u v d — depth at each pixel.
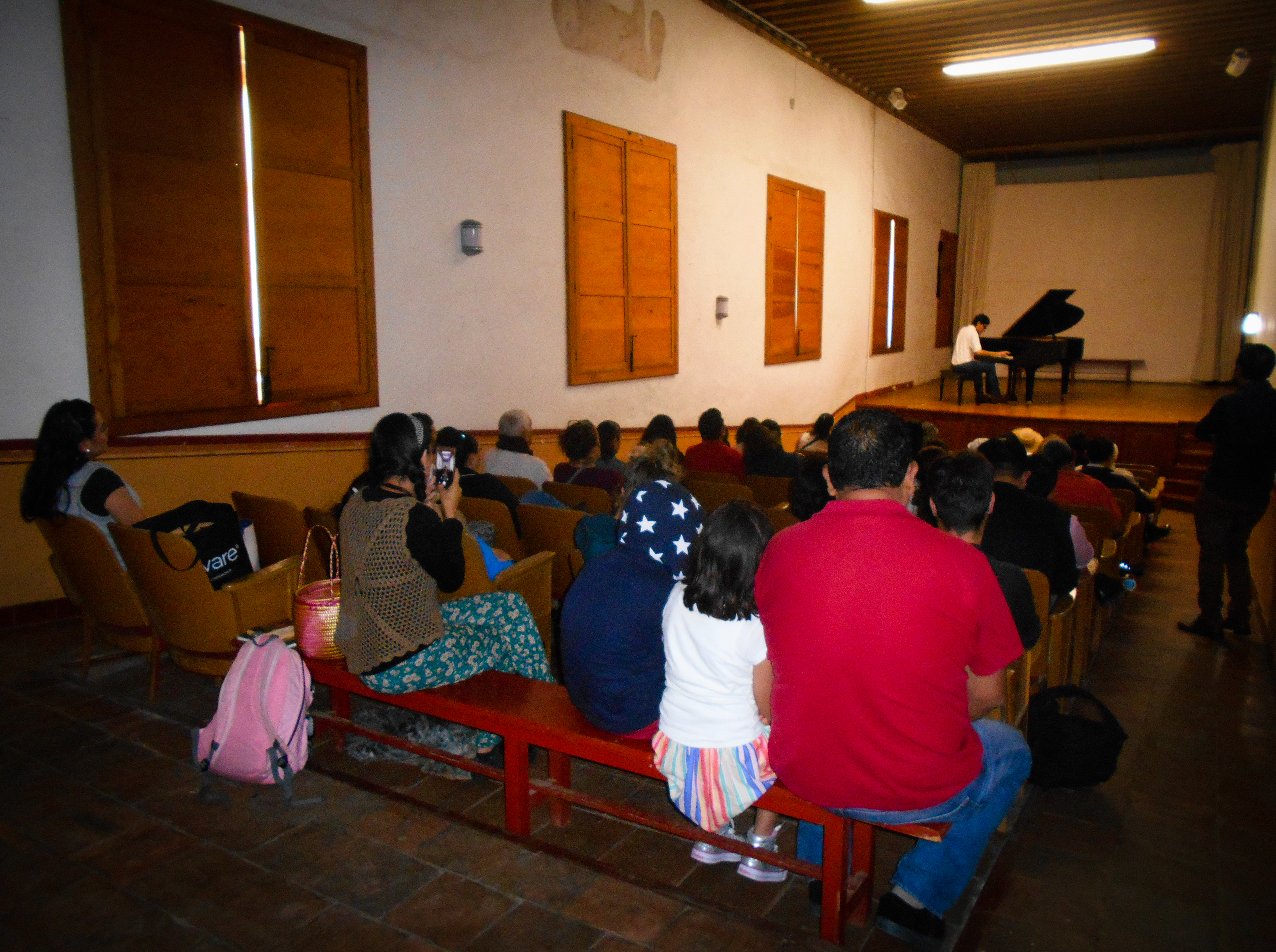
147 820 2.40
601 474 4.46
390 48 5.20
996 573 2.35
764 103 9.22
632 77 7.24
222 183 4.43
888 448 1.67
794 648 1.67
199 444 4.38
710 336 8.77
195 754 2.51
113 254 4.03
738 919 2.03
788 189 9.89
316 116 4.83
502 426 4.89
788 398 10.45
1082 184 14.55
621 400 7.57
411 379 5.56
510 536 3.84
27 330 3.83
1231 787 2.88
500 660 2.63
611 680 2.10
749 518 1.89
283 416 4.82
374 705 3.10
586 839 2.44
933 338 15.20
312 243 4.88
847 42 9.49
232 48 4.40
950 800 1.72
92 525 2.92
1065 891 2.29
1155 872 2.38
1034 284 15.12
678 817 2.56
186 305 4.34
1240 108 12.26
